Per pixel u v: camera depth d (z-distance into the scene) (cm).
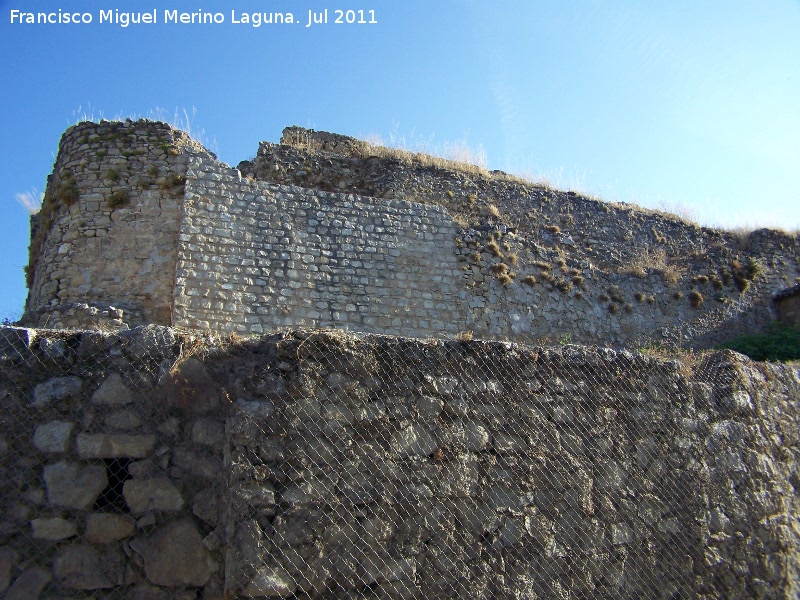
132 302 1293
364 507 500
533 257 1639
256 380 495
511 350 605
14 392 457
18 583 428
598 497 606
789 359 1589
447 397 561
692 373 717
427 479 531
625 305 1712
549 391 613
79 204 1340
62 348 475
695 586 635
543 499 579
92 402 472
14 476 445
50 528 443
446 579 516
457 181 1833
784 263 2028
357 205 1490
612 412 642
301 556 466
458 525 534
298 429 493
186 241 1322
